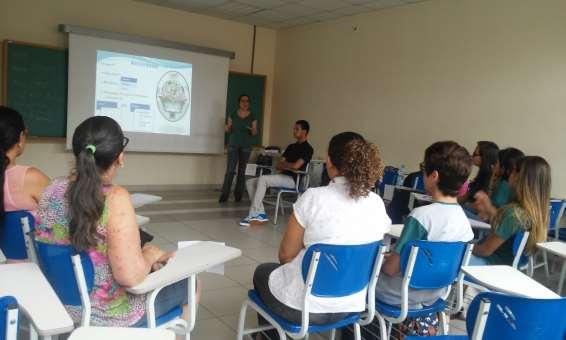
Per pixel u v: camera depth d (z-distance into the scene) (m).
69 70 5.52
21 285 1.23
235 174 6.34
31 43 5.31
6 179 1.74
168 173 6.68
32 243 1.56
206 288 3.00
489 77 4.52
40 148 5.59
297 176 5.21
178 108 6.43
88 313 1.36
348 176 1.65
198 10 6.43
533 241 2.30
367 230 1.66
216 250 1.67
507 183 3.18
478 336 1.25
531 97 4.18
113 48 5.82
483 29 4.56
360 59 5.97
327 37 6.50
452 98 4.87
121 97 5.95
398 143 5.48
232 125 6.12
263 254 3.83
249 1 5.79
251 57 7.27
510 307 1.22
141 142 6.20
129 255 1.32
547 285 3.52
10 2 5.24
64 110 5.62
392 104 5.54
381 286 1.91
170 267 1.48
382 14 5.65
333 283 1.62
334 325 1.72
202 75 6.59
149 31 6.22
